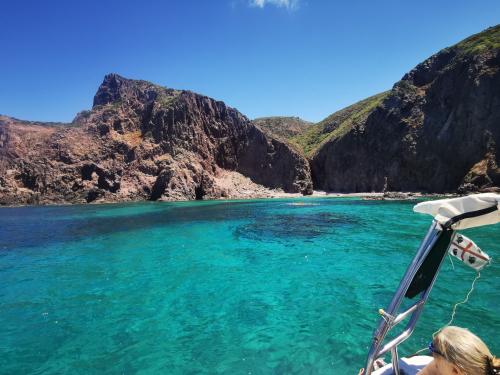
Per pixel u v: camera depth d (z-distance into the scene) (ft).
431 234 13.79
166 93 328.70
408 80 260.01
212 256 62.34
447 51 248.32
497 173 185.78
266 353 28.81
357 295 41.14
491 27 240.53
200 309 38.45
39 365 27.94
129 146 266.98
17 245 78.59
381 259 56.65
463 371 10.18
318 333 31.96
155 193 239.09
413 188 234.17
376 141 255.70
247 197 254.27
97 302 41.29
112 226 104.88
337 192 272.72
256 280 47.91
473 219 13.28
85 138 275.18
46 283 49.03
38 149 269.03
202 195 248.73
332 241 72.08
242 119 296.71
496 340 29.01
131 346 30.60
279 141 285.43
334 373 25.66
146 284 47.47
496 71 199.62
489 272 46.19
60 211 168.04
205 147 277.85
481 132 199.52
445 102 225.56
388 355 26.50
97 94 384.47
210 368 26.84
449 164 215.72
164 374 26.25
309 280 47.11
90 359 28.63
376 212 120.16
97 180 245.24
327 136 336.49
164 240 78.89
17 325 35.35
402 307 35.91
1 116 316.40
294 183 272.31
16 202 228.02
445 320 32.63
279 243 72.13
